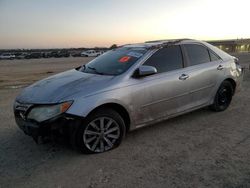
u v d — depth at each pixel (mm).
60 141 3861
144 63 4586
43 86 4293
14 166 3764
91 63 5328
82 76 4523
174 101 4902
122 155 4020
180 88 4938
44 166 3736
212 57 5742
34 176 3486
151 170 3557
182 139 4570
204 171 3492
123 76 4285
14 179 3432
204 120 5508
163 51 4906
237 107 6449
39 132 3750
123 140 4570
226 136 4660
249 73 14156
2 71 21406
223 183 3205
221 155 3934
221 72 5766
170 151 4117
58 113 3684
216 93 5781
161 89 4629
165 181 3281
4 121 5781
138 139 4602
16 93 9266
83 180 3361
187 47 5309
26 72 20047
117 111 4297
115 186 3213
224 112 6027
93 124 3969
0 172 3609
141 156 3973
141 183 3256
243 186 3139
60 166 3725
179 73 4938
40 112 3773
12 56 63531
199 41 5672
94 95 3896
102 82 4125
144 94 4410
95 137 4027
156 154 4023
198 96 5371
